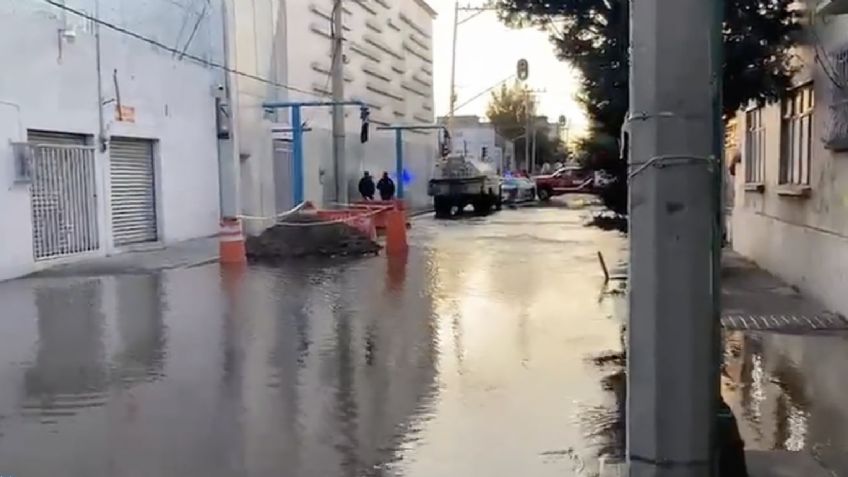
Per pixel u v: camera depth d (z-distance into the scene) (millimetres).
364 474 5480
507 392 7391
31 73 16516
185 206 22828
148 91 20969
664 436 3871
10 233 15766
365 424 6508
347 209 25703
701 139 3730
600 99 11484
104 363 8586
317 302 12391
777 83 11133
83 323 10883
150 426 6500
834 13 9625
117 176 20031
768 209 14477
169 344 9484
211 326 10547
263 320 10922
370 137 38562
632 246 3869
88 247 18672
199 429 6418
